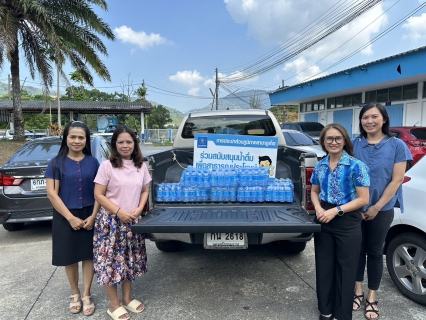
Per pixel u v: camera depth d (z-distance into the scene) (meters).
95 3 13.77
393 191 2.75
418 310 2.94
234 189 3.32
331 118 18.86
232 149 3.90
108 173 2.79
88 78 16.08
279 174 3.87
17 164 5.01
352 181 2.61
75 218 2.87
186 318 2.89
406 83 13.38
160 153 3.70
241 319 2.86
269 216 2.90
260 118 4.48
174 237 3.08
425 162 3.17
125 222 2.79
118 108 28.80
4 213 4.75
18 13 12.62
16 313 3.03
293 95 20.05
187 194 3.34
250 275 3.72
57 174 2.90
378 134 2.93
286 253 4.31
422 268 2.97
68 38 14.05
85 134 3.00
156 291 3.38
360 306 3.06
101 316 2.98
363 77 14.03
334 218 2.66
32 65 14.77
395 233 3.32
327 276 2.77
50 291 3.44
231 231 2.70
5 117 31.78
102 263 2.80
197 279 3.64
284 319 2.86
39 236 5.28
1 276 3.79
